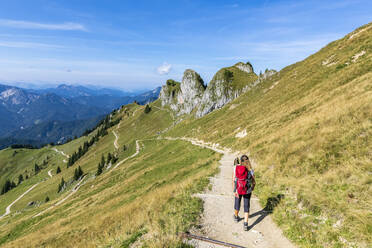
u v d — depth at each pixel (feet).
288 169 35.45
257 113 150.30
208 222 23.99
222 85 391.45
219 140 137.90
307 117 60.13
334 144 32.37
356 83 69.26
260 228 21.97
